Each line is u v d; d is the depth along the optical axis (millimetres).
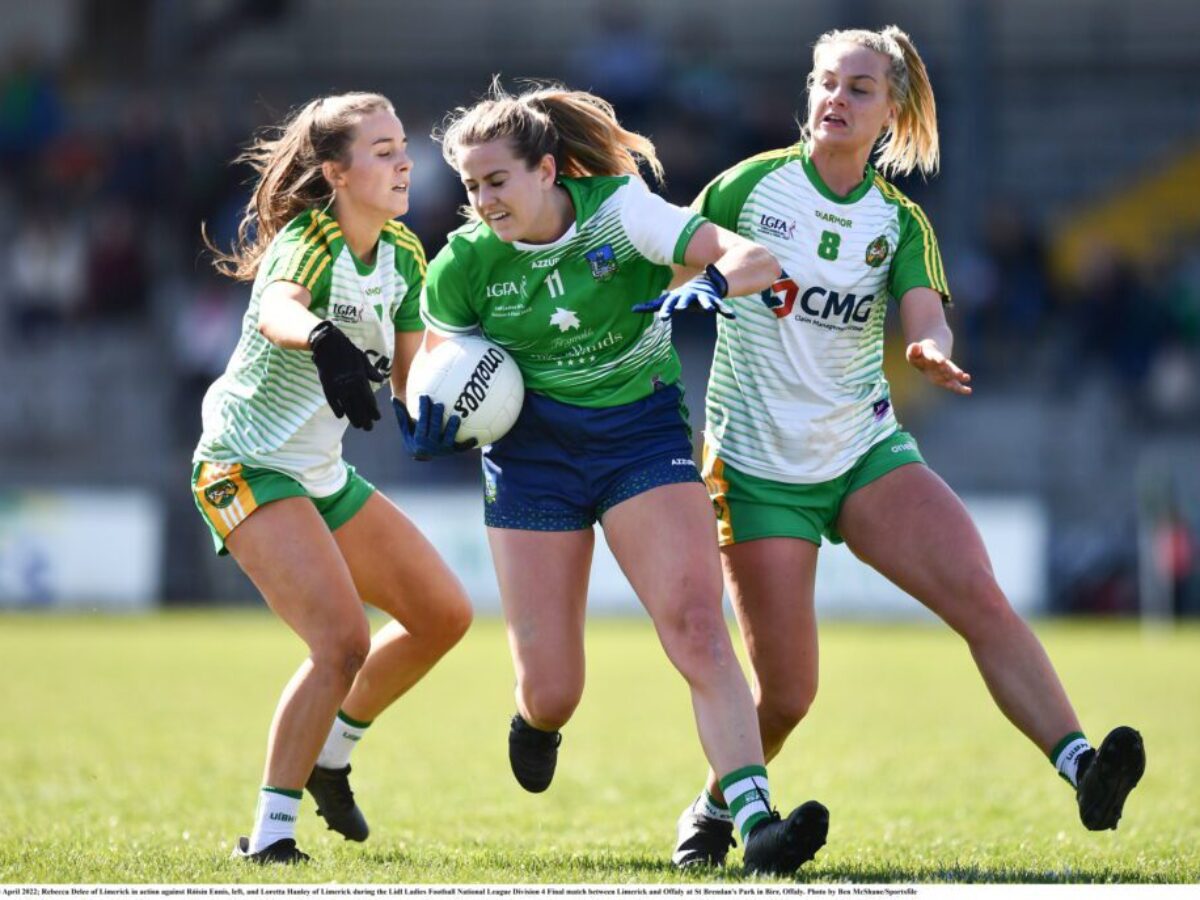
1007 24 106250
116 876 18547
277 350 20125
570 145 20188
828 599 76188
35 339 94000
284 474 20516
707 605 18938
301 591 19953
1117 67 105750
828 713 40531
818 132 20453
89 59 108875
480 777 29625
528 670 19828
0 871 18906
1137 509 83625
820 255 20578
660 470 19672
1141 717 38844
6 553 78875
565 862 20359
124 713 38406
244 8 105875
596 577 77500
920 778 29609
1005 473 86562
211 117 98500
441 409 19875
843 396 20859
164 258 94188
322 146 20016
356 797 27016
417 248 21156
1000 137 104000
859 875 19250
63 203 96062
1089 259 90250
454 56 109125
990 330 89812
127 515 79062
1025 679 19750
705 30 106312
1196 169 99688
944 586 20078
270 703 40844
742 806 18297
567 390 19953
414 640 21703
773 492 20703
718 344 21469
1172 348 88438
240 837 21000
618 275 19672
